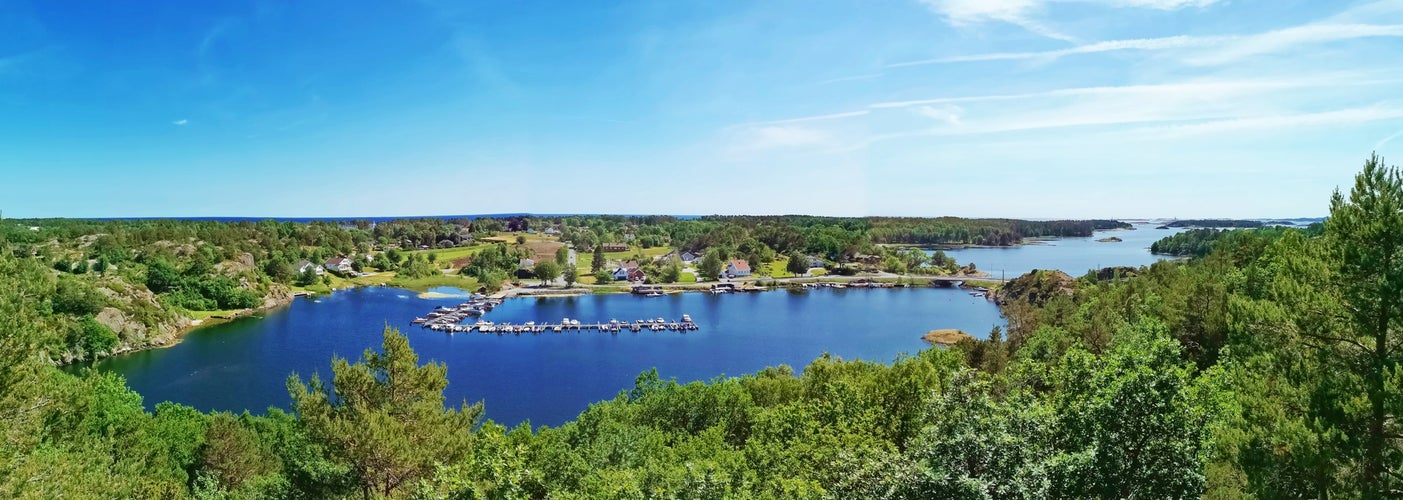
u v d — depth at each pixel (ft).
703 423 160.97
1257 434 61.36
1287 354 63.62
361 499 82.99
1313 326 60.95
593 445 113.80
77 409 88.84
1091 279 519.19
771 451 89.25
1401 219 55.11
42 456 67.77
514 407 260.42
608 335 413.59
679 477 67.72
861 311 518.37
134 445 115.85
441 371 93.97
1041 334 203.92
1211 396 67.77
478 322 440.86
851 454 64.80
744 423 156.97
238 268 503.20
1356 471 55.83
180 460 136.36
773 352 369.09
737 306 546.67
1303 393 61.72
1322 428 56.65
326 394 89.45
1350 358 59.52
